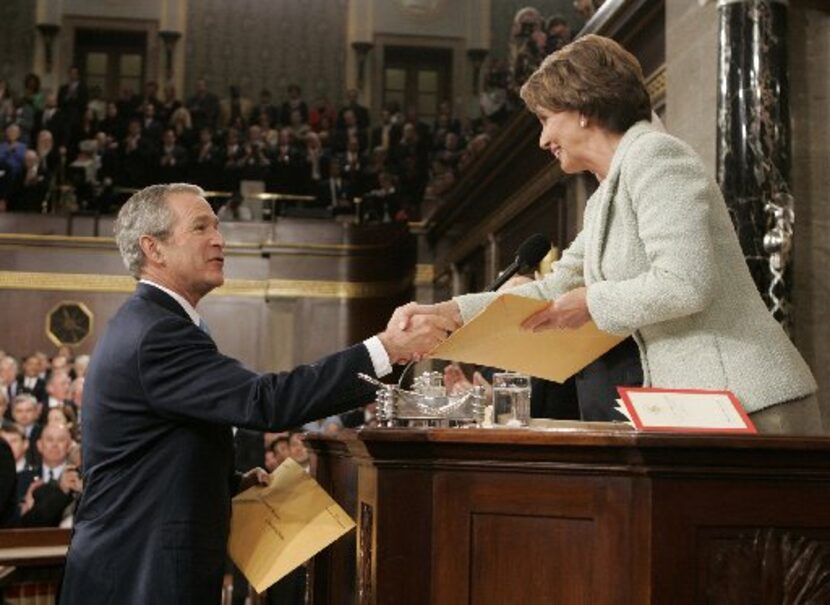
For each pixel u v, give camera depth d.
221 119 23.02
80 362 17.64
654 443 2.50
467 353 3.18
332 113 22.80
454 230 15.99
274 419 3.38
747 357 3.08
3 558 6.10
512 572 2.66
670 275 2.93
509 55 22.14
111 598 3.42
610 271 3.27
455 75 24.30
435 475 2.73
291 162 21.38
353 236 19.03
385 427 2.85
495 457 2.68
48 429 12.96
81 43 24.33
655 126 3.39
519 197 11.58
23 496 10.52
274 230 19.00
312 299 18.97
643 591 2.53
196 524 3.46
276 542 3.51
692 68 6.48
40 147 20.88
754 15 5.86
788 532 2.57
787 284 5.68
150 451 3.52
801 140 5.93
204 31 24.47
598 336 3.28
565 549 2.63
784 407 3.08
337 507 3.51
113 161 21.22
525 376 3.34
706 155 6.23
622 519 2.58
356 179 21.38
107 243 18.75
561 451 2.61
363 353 3.46
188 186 3.92
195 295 3.88
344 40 24.52
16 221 18.67
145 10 24.30
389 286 18.91
